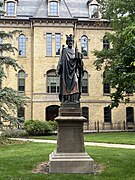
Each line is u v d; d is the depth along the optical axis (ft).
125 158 43.04
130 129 130.31
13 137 90.74
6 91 70.18
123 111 132.05
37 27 130.11
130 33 28.60
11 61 74.49
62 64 36.45
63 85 35.78
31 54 131.54
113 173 33.22
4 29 130.11
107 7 93.71
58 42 130.82
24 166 37.19
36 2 140.26
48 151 50.96
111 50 97.50
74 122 34.60
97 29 134.10
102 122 130.52
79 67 36.55
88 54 133.08
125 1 87.25
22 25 131.34
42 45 130.00
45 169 35.53
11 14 131.54
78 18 135.23
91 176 31.78
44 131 98.22
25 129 96.73
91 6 137.69
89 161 33.58
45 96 127.65
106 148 56.34
